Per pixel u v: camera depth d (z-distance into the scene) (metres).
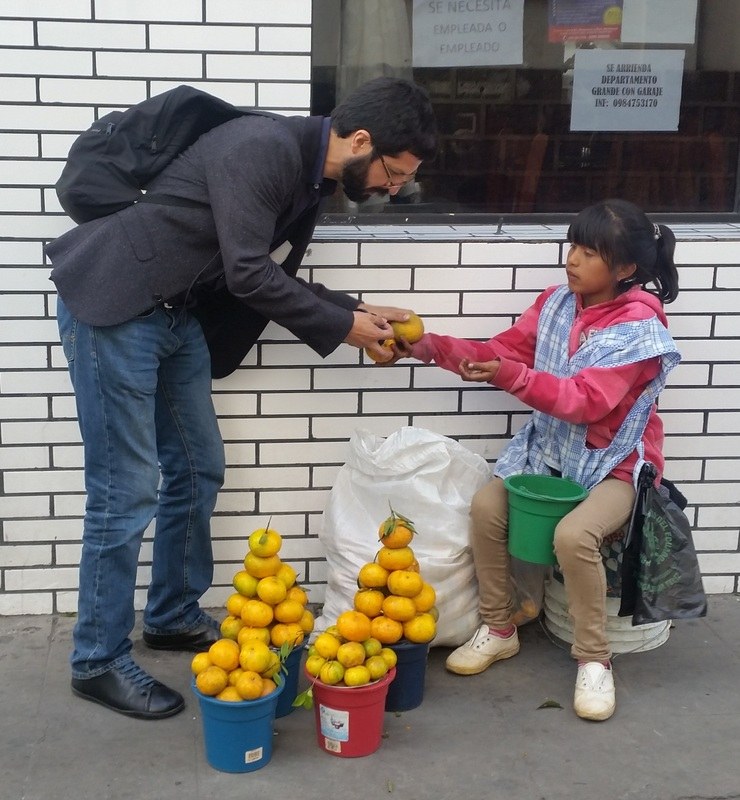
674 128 3.70
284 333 3.36
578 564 2.96
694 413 3.57
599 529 2.96
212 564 3.32
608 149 3.70
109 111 3.19
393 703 3.01
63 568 3.47
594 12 3.58
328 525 3.31
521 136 3.64
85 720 2.93
